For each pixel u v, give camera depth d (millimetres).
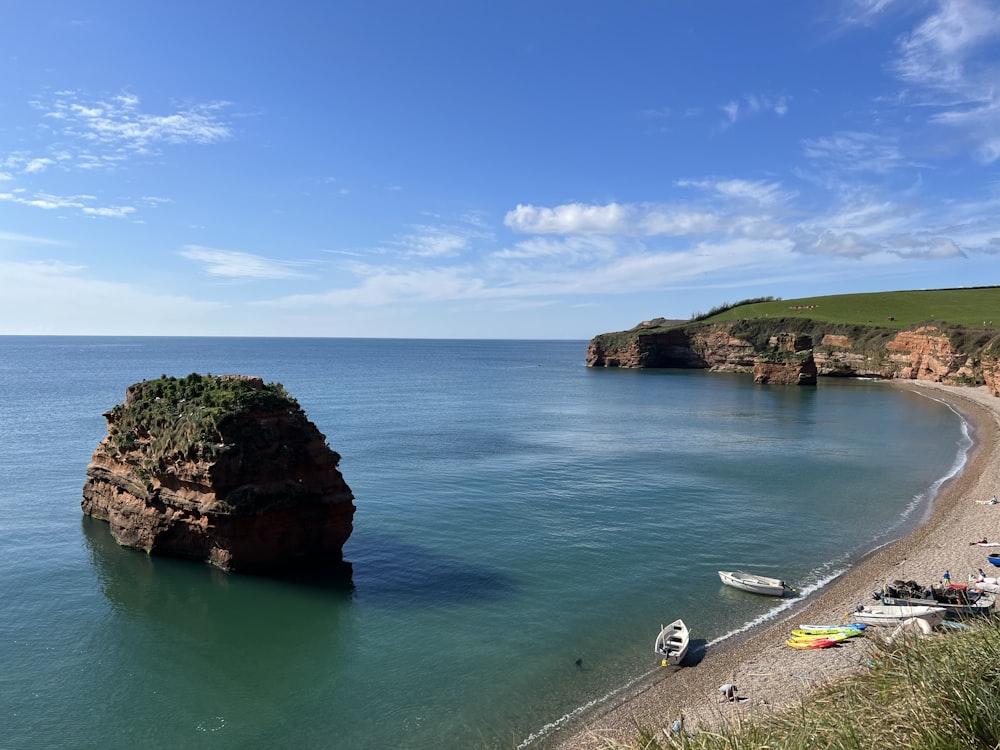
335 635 26703
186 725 20656
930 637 13633
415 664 24500
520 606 29469
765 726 11242
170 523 33844
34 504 43875
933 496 49688
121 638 26281
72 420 82812
